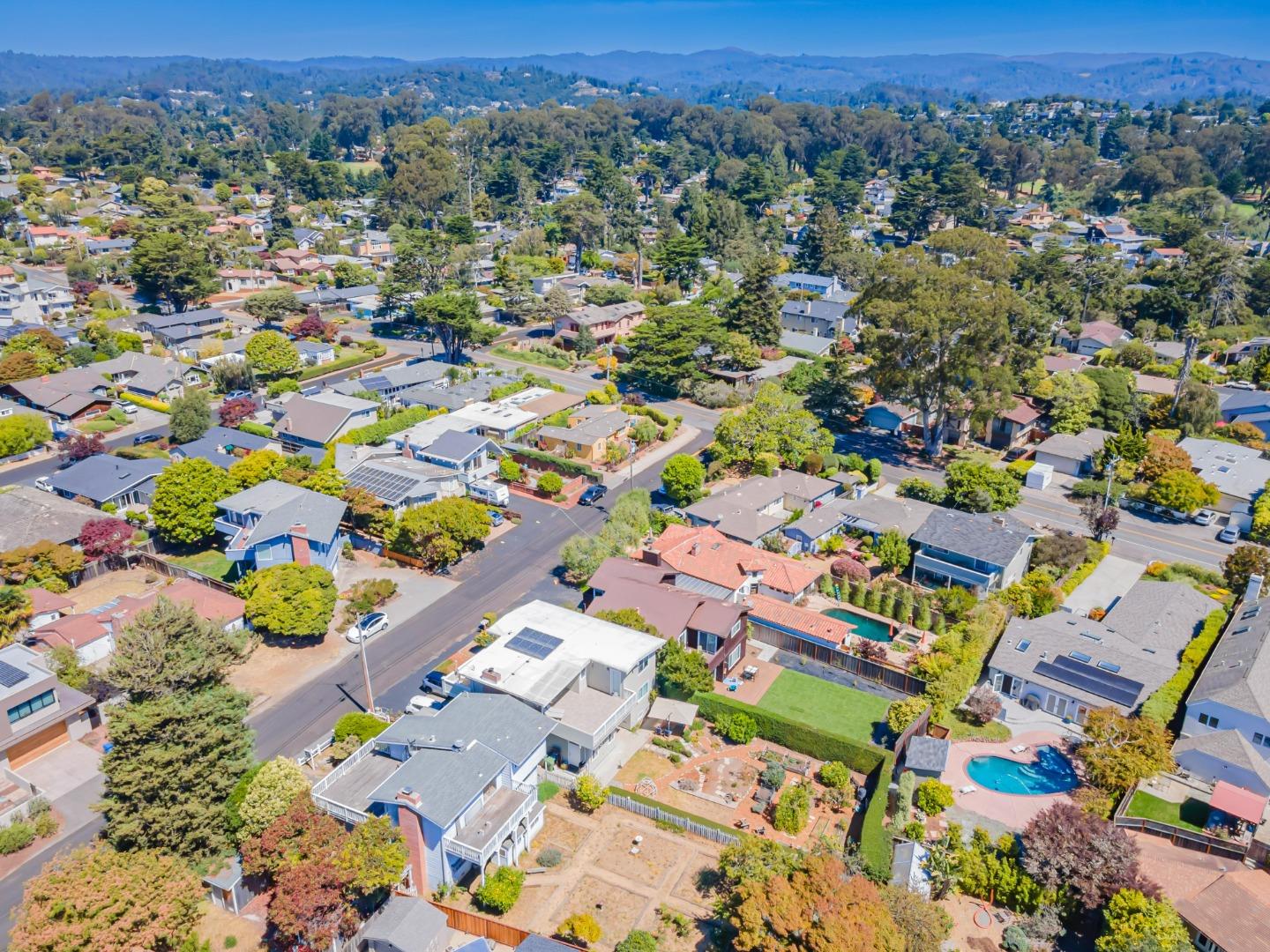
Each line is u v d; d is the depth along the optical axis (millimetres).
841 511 77188
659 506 81188
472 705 46750
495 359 127375
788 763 49500
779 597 65750
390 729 45375
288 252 188500
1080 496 85938
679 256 157875
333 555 68438
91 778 48969
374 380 107625
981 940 38094
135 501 78375
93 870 35875
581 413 99188
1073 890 39031
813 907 34062
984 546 67625
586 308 143125
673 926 38875
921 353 91562
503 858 41688
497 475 86438
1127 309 145375
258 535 63938
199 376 111688
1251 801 44094
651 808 45219
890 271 92938
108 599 65250
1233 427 96938
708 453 94000
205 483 71125
